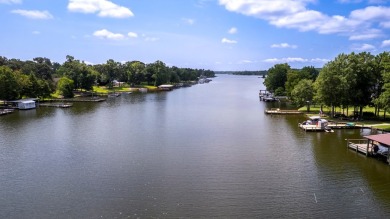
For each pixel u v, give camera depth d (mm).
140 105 136125
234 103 146375
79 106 131000
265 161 55594
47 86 142750
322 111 107500
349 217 35844
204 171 50344
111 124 89625
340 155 58875
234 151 61906
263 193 42156
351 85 88625
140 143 67688
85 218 35375
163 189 43312
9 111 110125
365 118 92875
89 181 46000
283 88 165625
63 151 61250
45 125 87750
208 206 38375
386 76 73938
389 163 53000
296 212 36969
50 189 43156
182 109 123562
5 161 55062
